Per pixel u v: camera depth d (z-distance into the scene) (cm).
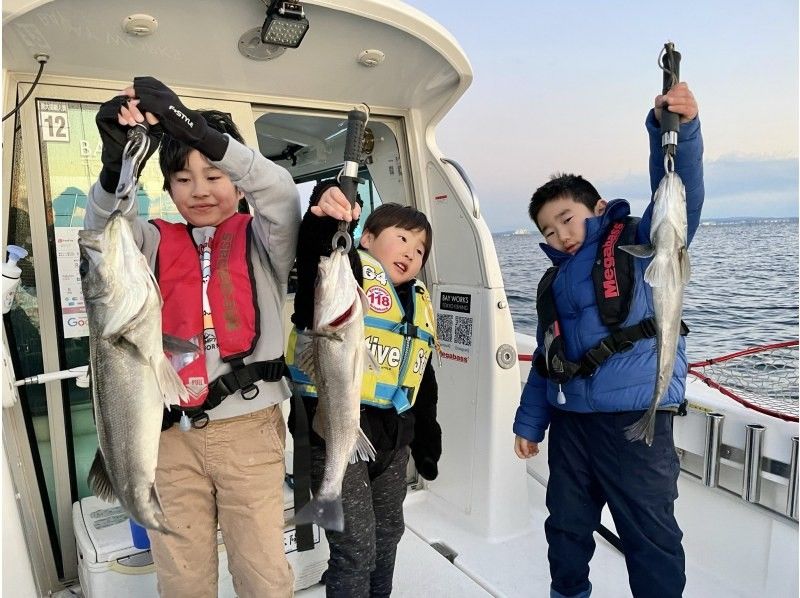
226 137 136
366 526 180
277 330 164
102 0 191
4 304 161
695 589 234
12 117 223
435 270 310
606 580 245
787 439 219
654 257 154
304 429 162
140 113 120
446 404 298
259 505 158
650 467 181
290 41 214
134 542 199
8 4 178
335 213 130
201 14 206
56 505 238
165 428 151
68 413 237
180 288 155
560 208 202
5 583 151
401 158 316
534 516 298
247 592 160
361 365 136
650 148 169
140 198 248
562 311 200
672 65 153
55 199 232
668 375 158
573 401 192
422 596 232
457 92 279
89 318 116
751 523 230
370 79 272
